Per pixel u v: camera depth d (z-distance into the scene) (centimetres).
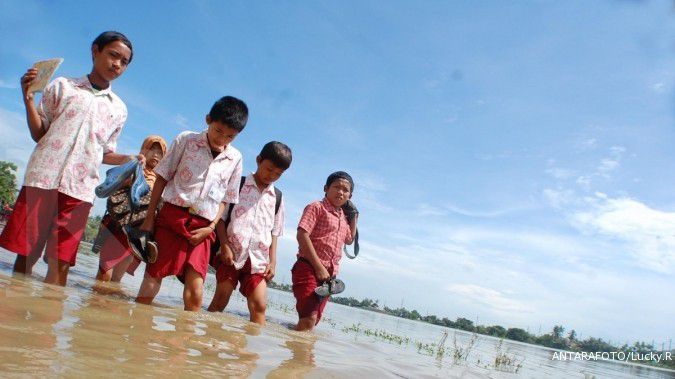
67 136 359
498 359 539
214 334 250
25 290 259
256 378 166
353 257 563
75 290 323
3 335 152
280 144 450
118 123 394
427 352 487
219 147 399
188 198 382
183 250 379
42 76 332
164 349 183
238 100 397
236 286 450
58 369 129
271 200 459
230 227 429
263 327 361
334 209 518
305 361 223
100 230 454
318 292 463
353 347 343
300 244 494
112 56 372
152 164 500
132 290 427
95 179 373
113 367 142
